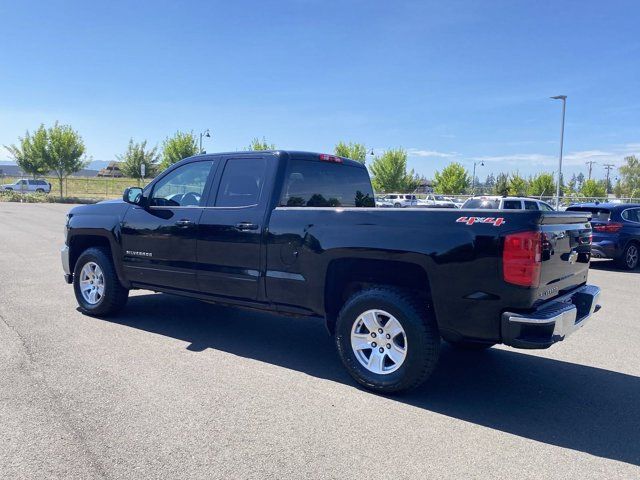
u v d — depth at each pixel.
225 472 2.95
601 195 59.03
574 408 4.02
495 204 16.25
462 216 3.84
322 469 3.01
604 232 12.52
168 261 5.52
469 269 3.76
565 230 4.09
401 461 3.13
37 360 4.69
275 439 3.36
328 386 4.33
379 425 3.62
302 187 5.20
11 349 4.97
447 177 57.88
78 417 3.57
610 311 7.58
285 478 2.91
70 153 43.22
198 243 5.24
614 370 4.95
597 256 12.61
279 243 4.68
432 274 3.89
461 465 3.11
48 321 6.06
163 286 5.68
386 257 4.08
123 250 5.93
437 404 4.03
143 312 6.71
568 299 4.22
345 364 4.33
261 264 4.80
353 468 3.03
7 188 53.06
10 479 2.82
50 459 3.03
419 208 4.10
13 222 21.38
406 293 4.09
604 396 4.28
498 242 3.65
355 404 3.97
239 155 5.24
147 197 5.87
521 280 3.59
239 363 4.84
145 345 5.27
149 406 3.79
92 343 5.27
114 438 3.30
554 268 3.92
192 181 5.55
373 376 4.18
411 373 3.98
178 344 5.36
